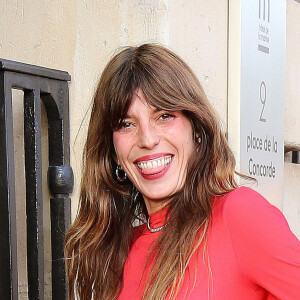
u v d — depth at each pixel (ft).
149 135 4.65
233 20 7.49
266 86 7.99
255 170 7.68
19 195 6.69
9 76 5.69
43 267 5.99
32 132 5.96
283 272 4.18
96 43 6.90
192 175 4.71
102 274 5.16
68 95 6.42
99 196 5.26
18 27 6.93
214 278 4.34
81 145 6.73
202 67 7.23
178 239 4.57
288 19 9.61
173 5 6.91
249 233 4.30
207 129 4.68
